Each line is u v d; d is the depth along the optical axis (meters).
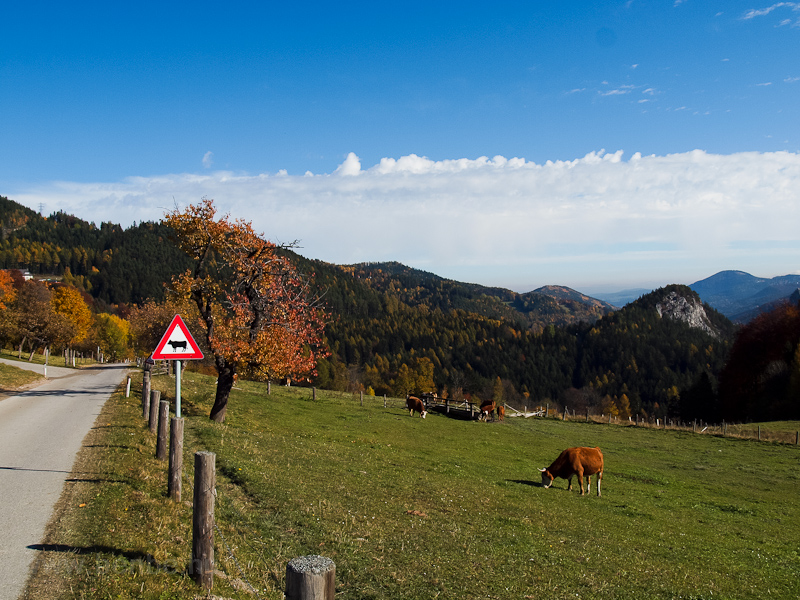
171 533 8.07
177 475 9.88
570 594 8.83
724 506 20.91
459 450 28.83
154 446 15.02
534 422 48.50
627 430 47.03
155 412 17.27
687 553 13.20
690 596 9.77
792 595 10.77
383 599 7.45
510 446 32.53
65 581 6.20
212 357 27.08
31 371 45.94
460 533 11.43
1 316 71.75
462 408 47.44
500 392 137.75
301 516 10.45
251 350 25.00
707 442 41.38
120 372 57.50
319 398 47.03
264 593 6.80
